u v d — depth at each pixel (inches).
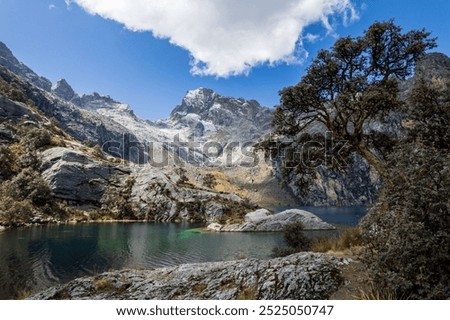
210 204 3585.1
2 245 1680.6
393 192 346.3
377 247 345.1
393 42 908.0
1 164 3292.3
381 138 909.8
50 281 1002.1
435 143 650.2
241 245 1787.6
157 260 1358.3
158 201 3622.0
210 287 442.6
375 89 797.2
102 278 502.6
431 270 294.2
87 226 2753.4
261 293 400.8
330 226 2662.4
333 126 947.3
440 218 299.0
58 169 3469.5
